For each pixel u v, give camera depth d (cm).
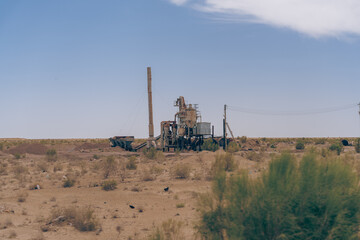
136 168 3784
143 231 1332
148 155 5175
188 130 6881
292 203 746
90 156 5738
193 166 3756
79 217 1442
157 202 1947
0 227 1358
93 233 1323
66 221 1473
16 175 3061
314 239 738
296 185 752
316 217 738
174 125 7044
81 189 2436
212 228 866
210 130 6994
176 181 2683
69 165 4366
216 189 866
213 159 4131
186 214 1587
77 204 1903
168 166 3991
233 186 818
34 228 1365
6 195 2161
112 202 1964
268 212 730
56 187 2550
